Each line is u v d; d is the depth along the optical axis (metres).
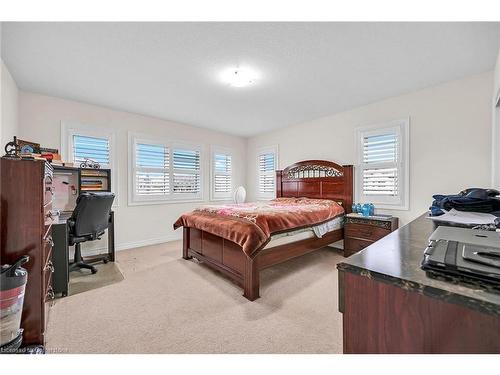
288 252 2.63
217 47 2.03
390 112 3.26
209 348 1.47
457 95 2.70
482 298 0.46
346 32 1.83
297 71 2.47
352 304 0.66
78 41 1.94
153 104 3.49
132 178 3.92
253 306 2.00
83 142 3.43
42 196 1.54
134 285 2.43
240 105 3.54
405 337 0.56
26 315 1.46
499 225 1.07
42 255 1.53
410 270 0.61
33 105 3.03
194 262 3.16
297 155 4.58
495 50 2.08
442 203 1.56
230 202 5.44
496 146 2.35
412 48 2.05
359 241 3.21
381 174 3.38
